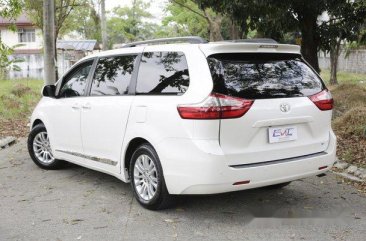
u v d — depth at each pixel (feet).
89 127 19.24
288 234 14.56
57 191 19.42
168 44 16.80
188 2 82.79
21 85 58.75
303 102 15.78
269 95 15.12
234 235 14.51
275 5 33.30
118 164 17.85
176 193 15.12
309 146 16.07
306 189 19.47
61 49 100.12
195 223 15.53
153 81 16.52
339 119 31.24
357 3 33.40
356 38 36.68
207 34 104.12
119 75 18.26
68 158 21.15
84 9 88.38
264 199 18.06
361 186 19.93
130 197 18.45
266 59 15.89
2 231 15.03
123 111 17.25
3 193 19.24
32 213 16.72
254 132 14.73
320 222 15.58
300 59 16.87
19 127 37.35
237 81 14.78
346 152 24.77
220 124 14.24
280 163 15.12
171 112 15.07
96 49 130.62
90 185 20.26
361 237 14.29
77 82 20.76
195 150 14.32
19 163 24.76
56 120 21.56
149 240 14.20
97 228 15.20
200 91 14.51
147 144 16.40
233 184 14.42
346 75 90.12
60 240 14.26
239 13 34.60
